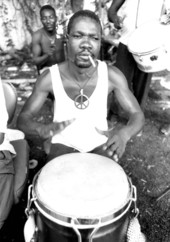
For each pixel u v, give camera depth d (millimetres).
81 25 1602
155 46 2318
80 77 1757
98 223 1203
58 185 1333
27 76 4109
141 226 1926
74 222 1198
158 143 2789
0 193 1528
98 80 1799
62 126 1661
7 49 4859
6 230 1891
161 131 2918
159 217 1998
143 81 2807
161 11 2678
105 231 1255
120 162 2539
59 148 1863
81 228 1207
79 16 1625
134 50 2414
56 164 1481
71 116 1843
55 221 1231
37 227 1382
